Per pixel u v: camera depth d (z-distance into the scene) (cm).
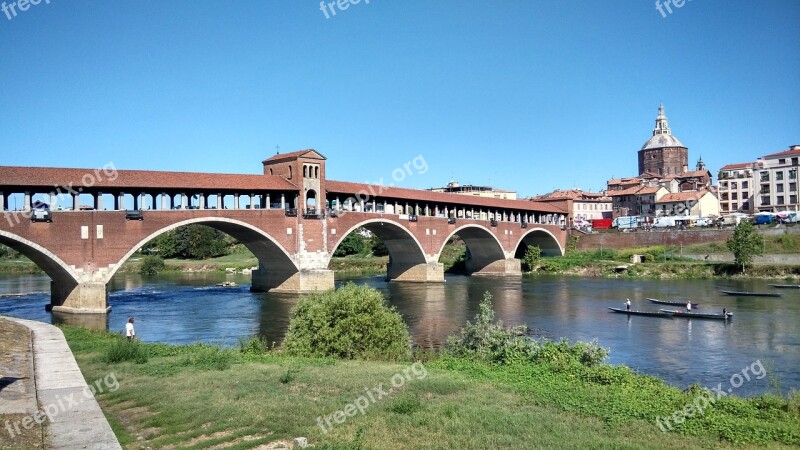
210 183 6606
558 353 2780
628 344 4253
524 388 2234
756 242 9238
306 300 3228
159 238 15350
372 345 3072
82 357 2764
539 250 11562
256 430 1756
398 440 1661
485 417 1850
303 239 7362
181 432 1755
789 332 4669
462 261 12188
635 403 2022
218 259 13962
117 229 5850
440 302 6731
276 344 4259
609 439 1661
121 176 6003
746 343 4262
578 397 2091
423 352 3491
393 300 6938
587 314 5719
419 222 9112
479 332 3158
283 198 7294
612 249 12019
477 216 11319
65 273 5653
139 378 2370
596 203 16900
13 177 5266
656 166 18675
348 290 3203
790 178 12594
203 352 2917
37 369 2428
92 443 1577
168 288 8638
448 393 2178
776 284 8244
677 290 7688
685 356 3853
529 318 5491
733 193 14838
